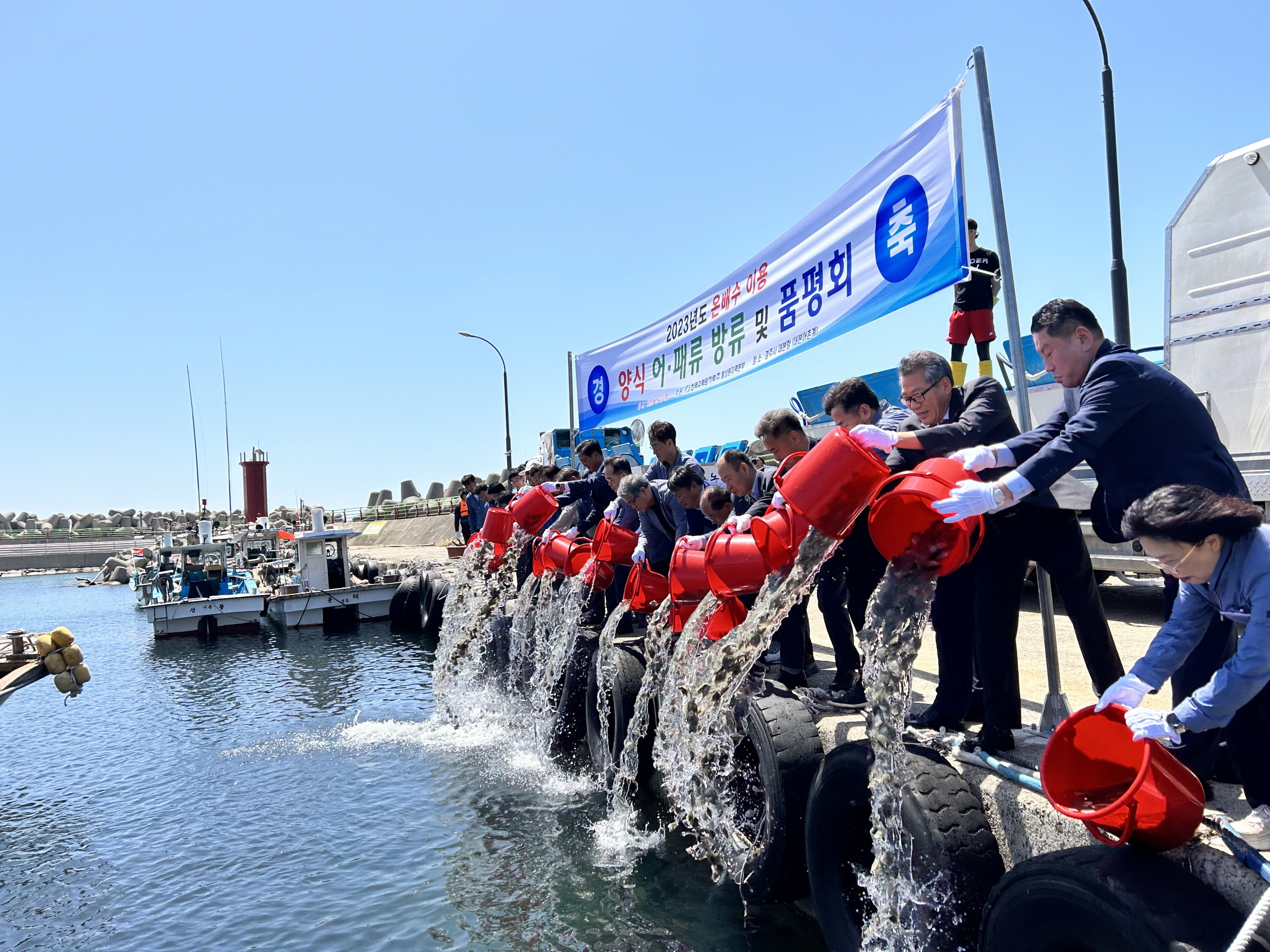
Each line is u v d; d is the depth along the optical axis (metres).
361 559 23.03
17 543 62.59
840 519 3.55
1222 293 6.12
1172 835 2.49
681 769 5.27
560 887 5.10
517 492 11.39
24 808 7.28
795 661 5.43
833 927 3.87
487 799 6.71
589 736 7.20
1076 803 2.68
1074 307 3.16
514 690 8.91
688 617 5.36
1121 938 2.37
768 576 4.34
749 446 11.91
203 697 11.35
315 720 9.69
